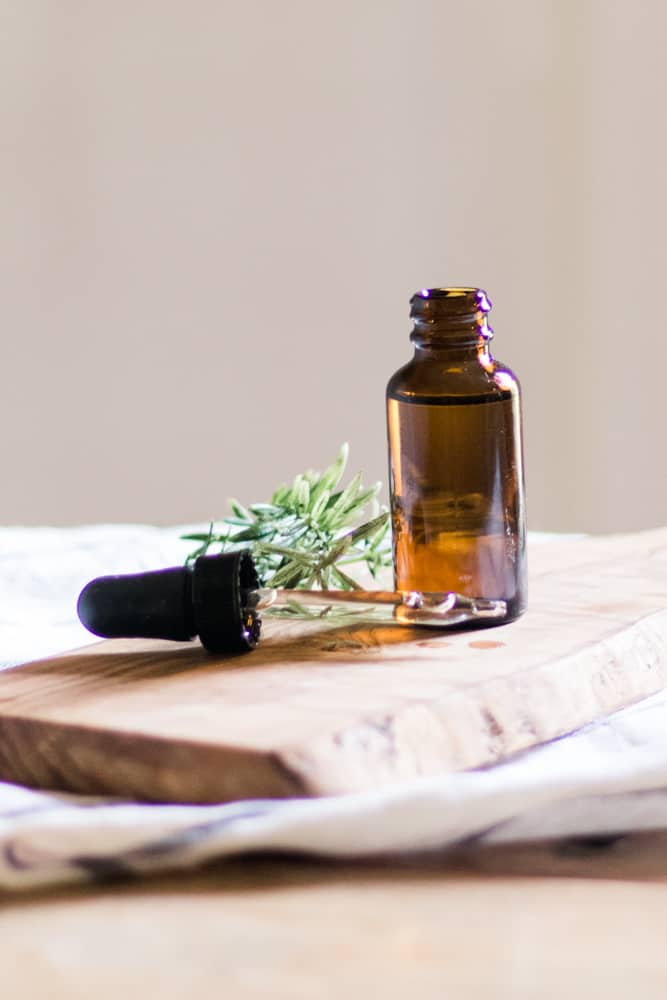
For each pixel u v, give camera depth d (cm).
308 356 148
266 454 149
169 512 150
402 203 146
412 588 64
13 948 49
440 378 63
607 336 147
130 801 56
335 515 68
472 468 63
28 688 59
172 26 140
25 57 138
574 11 141
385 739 56
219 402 148
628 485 150
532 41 142
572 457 150
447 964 48
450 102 144
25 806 54
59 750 56
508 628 63
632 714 61
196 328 146
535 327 148
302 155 144
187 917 50
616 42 141
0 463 147
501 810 52
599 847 54
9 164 140
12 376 145
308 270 146
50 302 144
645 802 54
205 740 55
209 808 52
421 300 64
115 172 142
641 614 64
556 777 53
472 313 63
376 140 145
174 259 144
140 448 148
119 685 59
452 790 52
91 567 79
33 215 142
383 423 149
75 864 51
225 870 52
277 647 62
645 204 143
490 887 51
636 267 144
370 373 148
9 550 82
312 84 143
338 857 52
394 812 52
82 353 145
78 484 149
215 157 143
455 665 60
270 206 145
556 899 51
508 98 144
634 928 49
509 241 146
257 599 62
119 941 49
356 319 147
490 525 64
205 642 62
